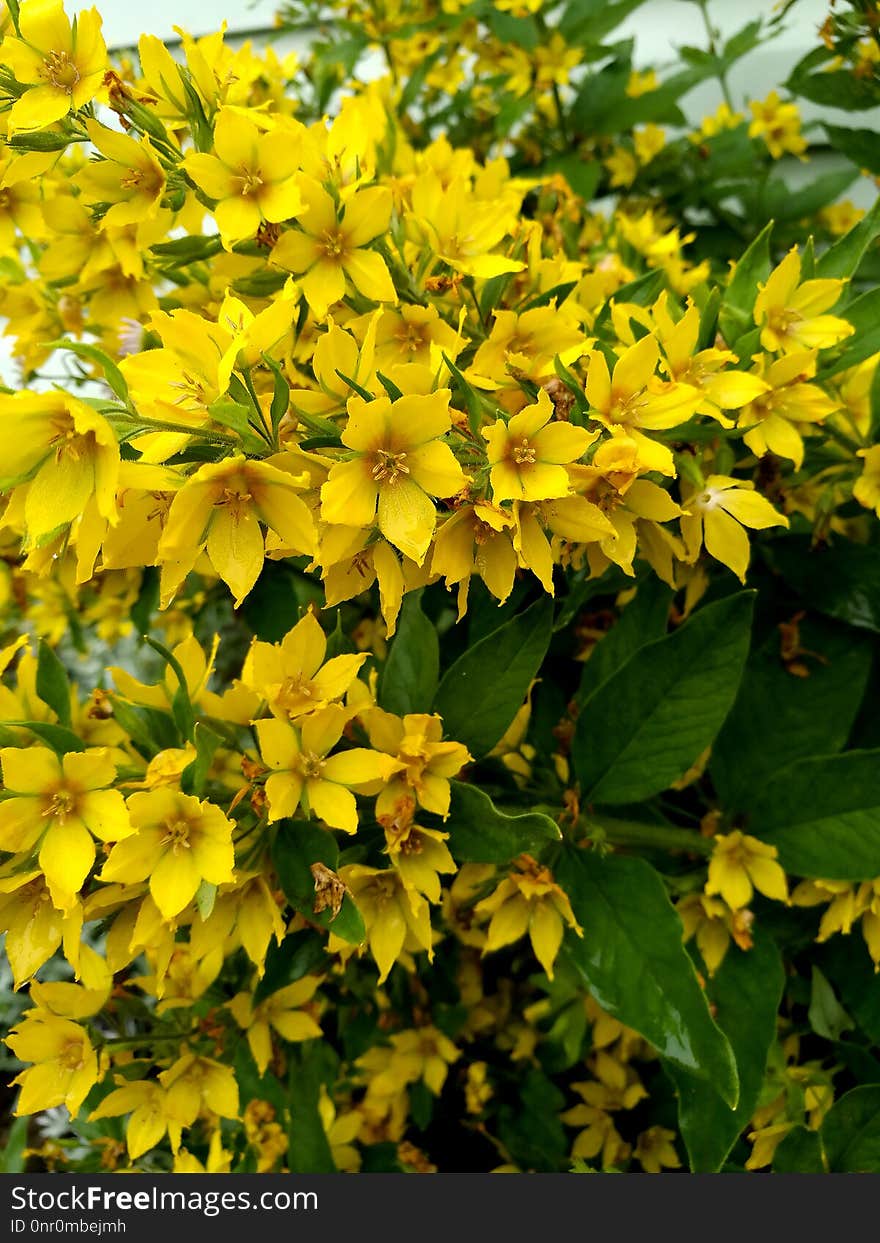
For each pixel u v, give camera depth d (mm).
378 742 218
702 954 266
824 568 287
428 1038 356
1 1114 520
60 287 318
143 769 222
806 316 237
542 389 189
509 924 242
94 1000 236
